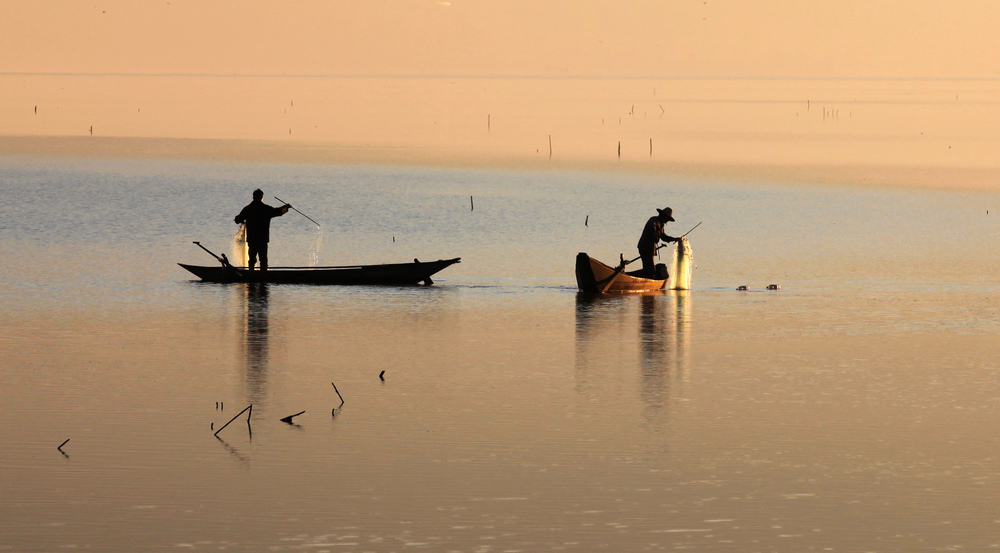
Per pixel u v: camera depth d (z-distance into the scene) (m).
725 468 53.94
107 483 50.94
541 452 56.22
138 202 198.38
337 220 179.62
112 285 112.62
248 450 56.03
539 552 43.78
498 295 109.69
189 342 83.44
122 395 66.69
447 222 177.62
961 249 151.62
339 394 67.12
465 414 63.28
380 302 104.12
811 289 116.00
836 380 72.62
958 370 75.69
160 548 43.84
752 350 82.44
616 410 64.44
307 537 45.03
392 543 44.50
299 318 94.75
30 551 43.44
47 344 82.00
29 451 55.47
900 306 104.19
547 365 76.44
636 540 45.03
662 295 111.00
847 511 48.34
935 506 48.97
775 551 44.16
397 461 54.53
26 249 139.12
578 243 154.88
